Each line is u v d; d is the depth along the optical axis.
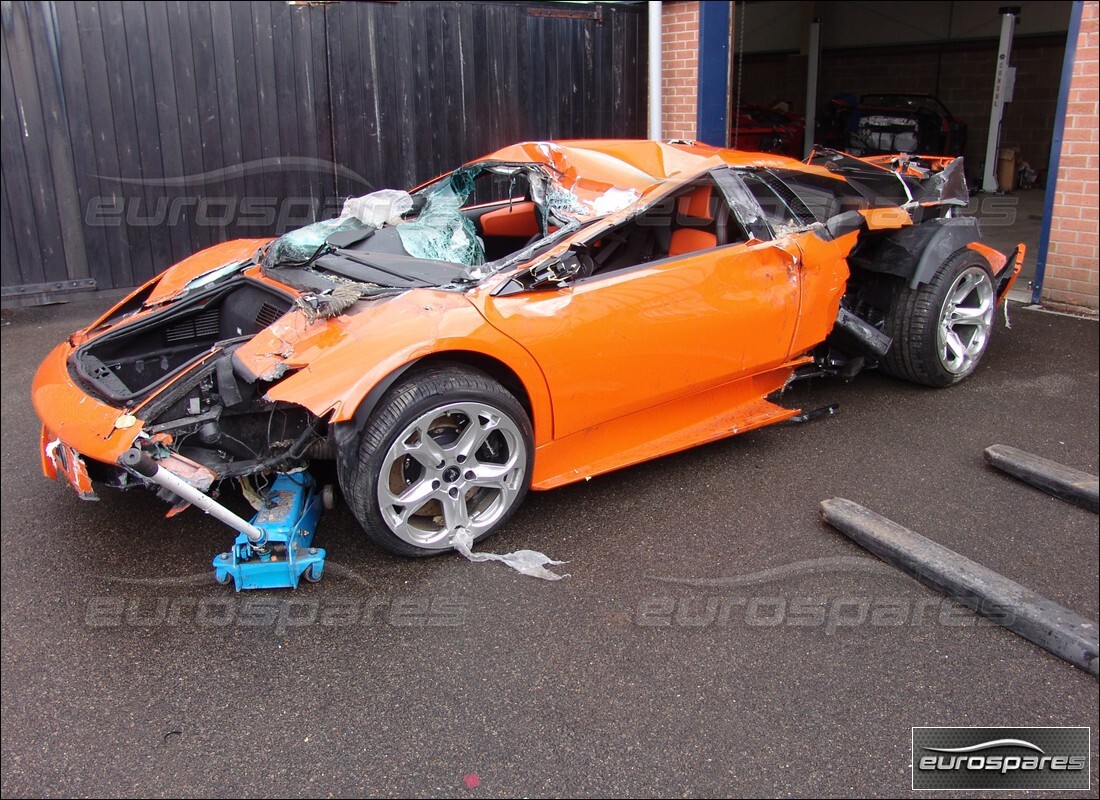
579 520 3.53
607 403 3.48
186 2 6.61
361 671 2.64
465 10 7.63
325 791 2.19
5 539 3.42
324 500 3.44
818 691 2.55
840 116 13.42
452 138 7.88
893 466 4.02
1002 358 5.51
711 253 3.78
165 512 3.63
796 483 3.84
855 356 4.91
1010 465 3.88
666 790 2.19
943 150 12.69
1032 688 2.57
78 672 2.64
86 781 2.23
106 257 6.90
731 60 8.74
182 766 2.28
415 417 2.92
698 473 3.95
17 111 6.36
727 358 3.86
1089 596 3.01
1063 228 6.38
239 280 3.79
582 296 3.34
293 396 2.81
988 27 13.76
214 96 6.87
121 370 3.58
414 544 3.11
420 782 2.21
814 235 4.13
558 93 8.37
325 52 7.14
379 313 3.06
